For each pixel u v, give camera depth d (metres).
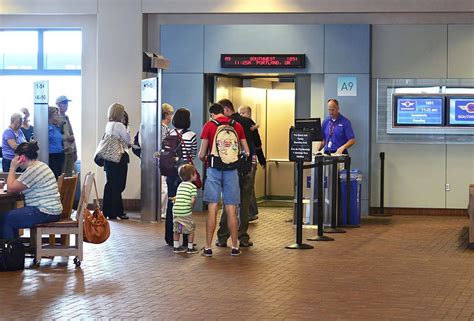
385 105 17.48
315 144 15.91
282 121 19.31
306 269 10.50
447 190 17.33
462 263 11.08
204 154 11.49
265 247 12.41
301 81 17.67
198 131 17.73
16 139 16.05
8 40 18.52
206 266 10.69
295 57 17.42
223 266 10.70
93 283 9.50
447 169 17.34
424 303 8.54
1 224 10.62
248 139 12.36
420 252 12.05
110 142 15.88
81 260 10.66
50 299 8.60
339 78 17.36
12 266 10.30
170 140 12.40
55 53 18.42
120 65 17.80
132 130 17.78
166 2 17.64
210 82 18.03
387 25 17.41
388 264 10.95
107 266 10.67
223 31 17.64
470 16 17.25
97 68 17.88
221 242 12.44
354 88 17.33
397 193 17.47
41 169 10.63
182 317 7.82
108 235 10.82
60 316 7.84
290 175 19.31
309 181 15.05
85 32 18.09
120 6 17.75
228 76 18.25
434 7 17.09
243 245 12.45
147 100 15.58
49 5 17.92
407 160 17.42
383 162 17.09
